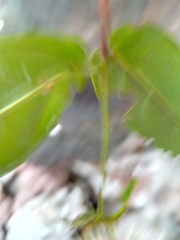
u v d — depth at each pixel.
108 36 0.07
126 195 0.08
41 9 0.17
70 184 0.19
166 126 0.07
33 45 0.07
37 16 0.18
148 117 0.08
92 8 0.16
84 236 0.10
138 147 0.19
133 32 0.07
